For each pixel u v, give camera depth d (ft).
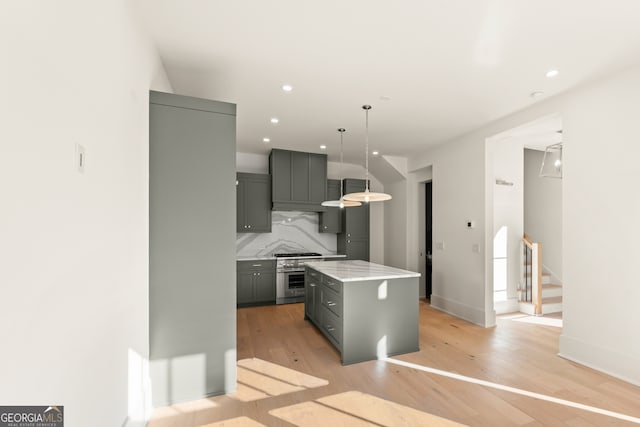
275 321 12.96
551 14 5.86
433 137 14.03
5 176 2.23
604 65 7.69
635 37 6.54
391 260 19.69
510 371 8.30
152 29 6.33
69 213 3.15
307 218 18.93
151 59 6.65
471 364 8.75
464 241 13.56
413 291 9.70
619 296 7.90
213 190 7.04
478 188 12.86
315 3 5.61
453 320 13.20
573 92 9.12
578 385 7.53
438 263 15.26
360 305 9.01
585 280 8.69
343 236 18.66
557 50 7.09
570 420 6.16
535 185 17.78
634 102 7.69
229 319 7.14
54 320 2.90
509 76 8.38
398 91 9.38
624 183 7.84
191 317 6.85
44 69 2.70
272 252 18.02
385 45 6.98
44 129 2.71
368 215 18.95
